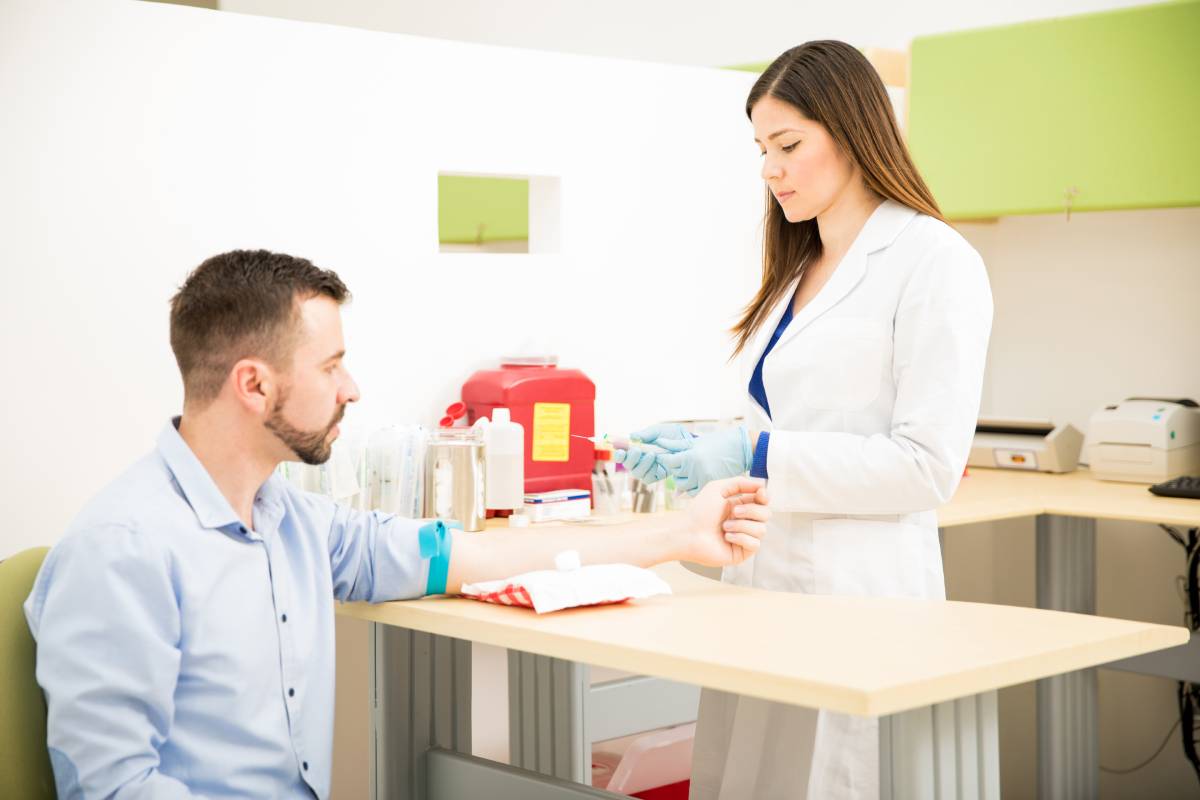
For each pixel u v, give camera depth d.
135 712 1.37
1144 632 1.45
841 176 1.93
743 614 1.56
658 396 3.09
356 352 2.61
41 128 2.25
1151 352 3.53
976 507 2.84
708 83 3.13
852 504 1.81
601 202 2.96
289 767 1.54
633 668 1.37
